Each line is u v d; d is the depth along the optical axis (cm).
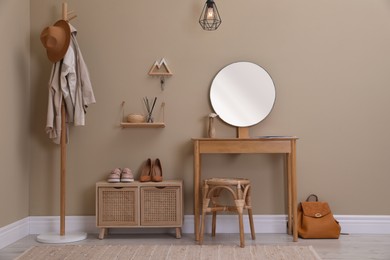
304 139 455
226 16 459
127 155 455
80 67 432
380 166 452
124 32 458
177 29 459
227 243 409
